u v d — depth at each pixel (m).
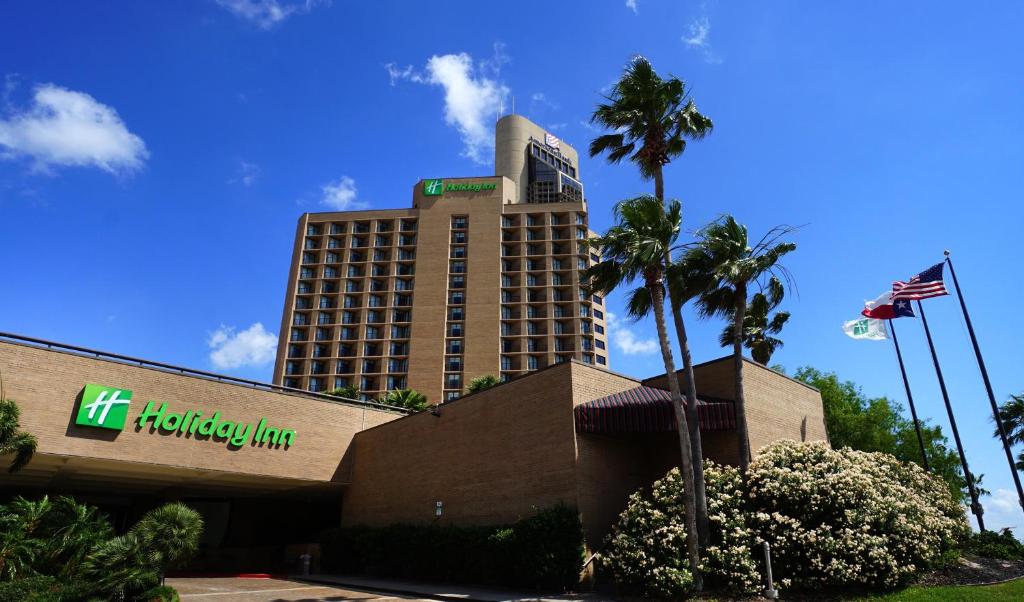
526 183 120.88
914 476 22.66
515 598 18.08
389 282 92.06
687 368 19.70
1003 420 39.84
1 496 31.55
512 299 92.19
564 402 22.09
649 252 17.83
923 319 31.08
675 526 18.12
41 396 23.38
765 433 24.30
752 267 20.56
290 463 29.89
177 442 26.55
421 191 98.31
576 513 19.98
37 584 15.52
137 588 15.41
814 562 16.14
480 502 24.12
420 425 28.44
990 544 21.64
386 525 28.52
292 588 22.25
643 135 21.28
